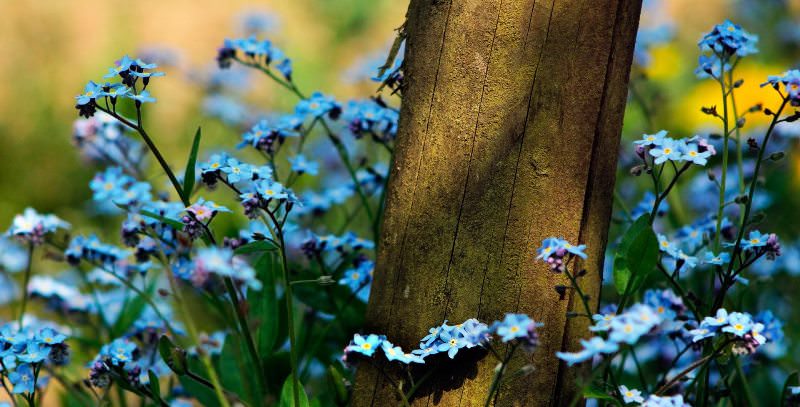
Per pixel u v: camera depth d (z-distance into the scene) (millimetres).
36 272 5242
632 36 2750
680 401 2541
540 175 2727
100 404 3145
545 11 2705
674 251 3021
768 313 3227
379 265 2912
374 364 2732
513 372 2762
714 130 5883
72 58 8828
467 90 2760
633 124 6332
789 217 5418
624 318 2279
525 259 2750
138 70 2930
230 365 3414
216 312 3996
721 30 3100
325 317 3936
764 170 4949
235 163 2863
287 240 4617
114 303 4359
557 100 2715
